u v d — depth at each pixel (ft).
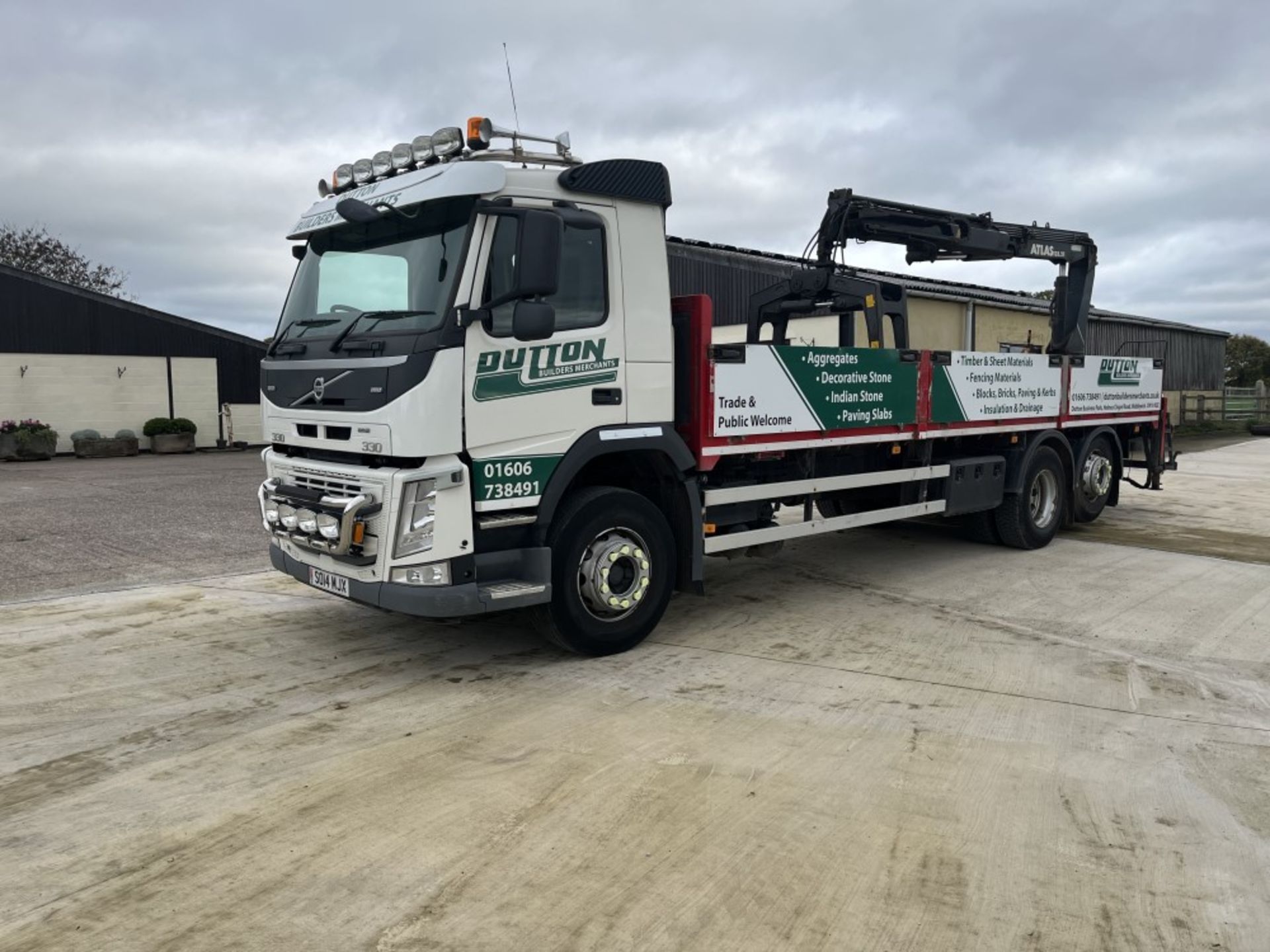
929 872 10.39
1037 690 16.55
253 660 18.34
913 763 13.35
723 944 9.04
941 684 16.85
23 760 13.48
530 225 15.11
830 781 12.72
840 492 25.20
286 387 18.13
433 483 15.43
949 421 26.20
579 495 17.76
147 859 10.66
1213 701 16.03
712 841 11.07
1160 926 9.40
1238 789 12.61
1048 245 33.65
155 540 31.94
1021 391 29.07
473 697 16.19
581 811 11.83
